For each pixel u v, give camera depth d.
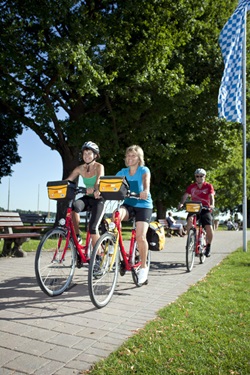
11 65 13.29
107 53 13.98
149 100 15.56
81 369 2.84
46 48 13.30
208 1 18.33
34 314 4.15
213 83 19.22
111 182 4.75
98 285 4.61
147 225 5.47
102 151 16.09
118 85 15.30
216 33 19.28
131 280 6.27
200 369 2.82
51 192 5.05
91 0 15.37
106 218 5.32
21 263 7.78
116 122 16.86
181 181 25.02
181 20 16.38
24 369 2.82
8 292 5.08
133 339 3.43
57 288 5.00
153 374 2.73
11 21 14.11
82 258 5.25
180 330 3.70
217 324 3.91
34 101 16.48
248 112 20.69
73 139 15.48
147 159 22.42
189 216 7.85
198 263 8.75
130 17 15.55
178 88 15.98
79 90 12.72
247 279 6.47
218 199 41.72
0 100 16.28
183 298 5.04
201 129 20.16
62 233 4.98
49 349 3.21
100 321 4.01
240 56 11.86
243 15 11.83
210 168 24.78
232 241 16.83
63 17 13.66
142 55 15.47
